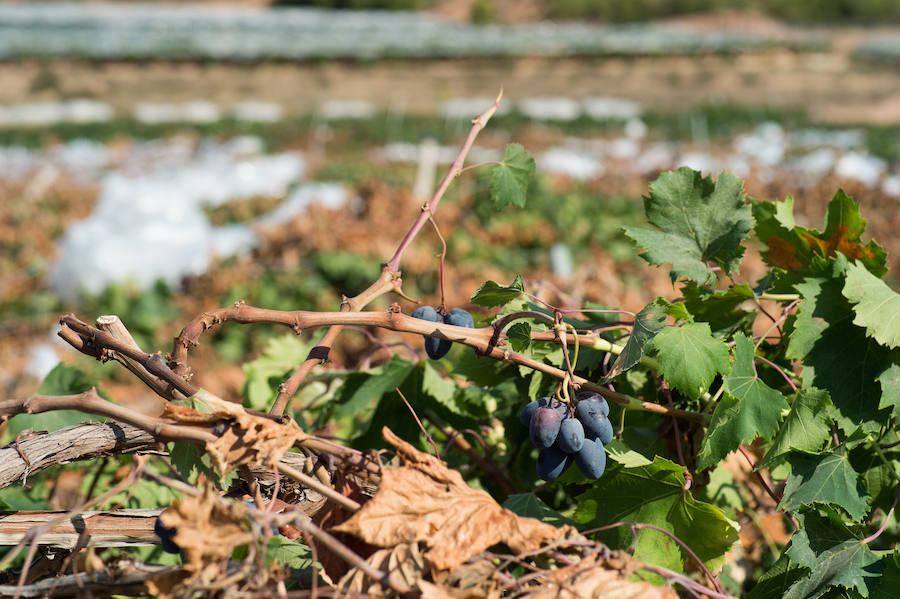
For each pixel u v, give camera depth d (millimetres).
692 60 71062
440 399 2213
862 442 1813
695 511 1673
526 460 2254
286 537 1630
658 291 7371
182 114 51406
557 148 34156
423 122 44750
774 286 2066
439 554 1339
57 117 49656
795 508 1697
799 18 91688
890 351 1752
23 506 2180
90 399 1414
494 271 10156
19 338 9359
